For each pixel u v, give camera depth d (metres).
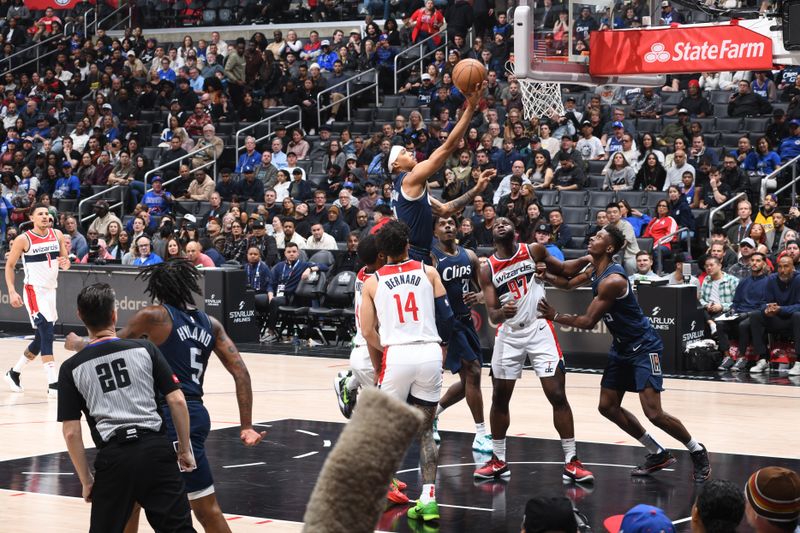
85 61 27.62
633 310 8.18
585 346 14.41
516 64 12.16
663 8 13.20
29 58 29.45
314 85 24.03
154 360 5.28
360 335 8.41
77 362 5.20
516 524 7.00
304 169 21.58
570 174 18.38
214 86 24.88
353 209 18.64
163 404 5.62
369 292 7.09
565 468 8.24
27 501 7.55
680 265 14.57
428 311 7.05
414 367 6.95
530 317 8.21
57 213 21.36
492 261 8.25
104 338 5.30
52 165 23.45
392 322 7.00
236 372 5.92
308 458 9.01
